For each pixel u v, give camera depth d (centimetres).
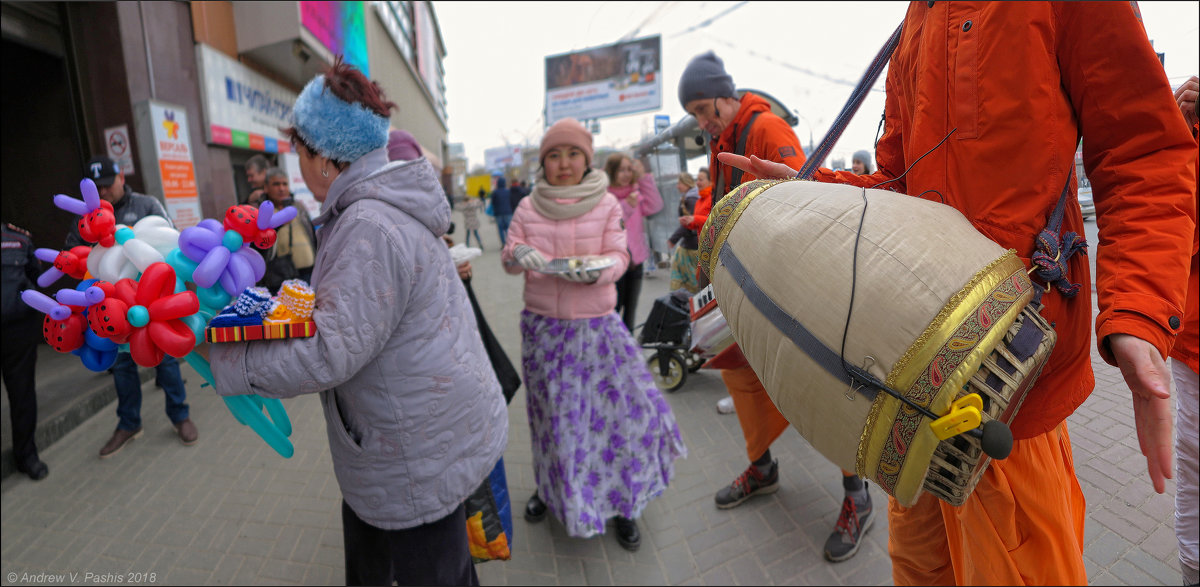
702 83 215
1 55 503
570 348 231
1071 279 85
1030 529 90
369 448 139
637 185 536
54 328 117
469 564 162
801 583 214
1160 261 70
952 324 68
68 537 255
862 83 106
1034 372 72
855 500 225
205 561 239
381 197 131
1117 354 71
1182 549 105
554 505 235
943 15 88
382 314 125
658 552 238
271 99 820
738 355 217
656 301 394
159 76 563
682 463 308
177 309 115
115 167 312
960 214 81
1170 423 67
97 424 371
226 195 679
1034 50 78
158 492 288
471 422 147
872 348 70
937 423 67
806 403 78
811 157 110
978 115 83
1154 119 73
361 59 1170
